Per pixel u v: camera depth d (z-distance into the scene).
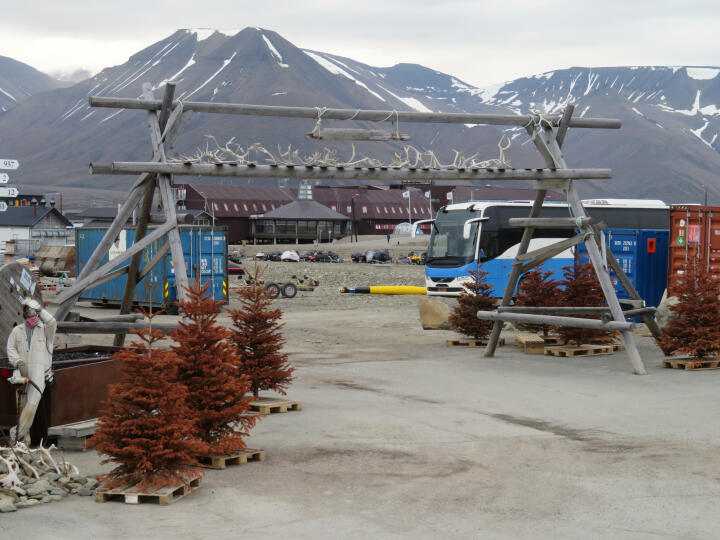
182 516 7.55
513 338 23.91
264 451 10.09
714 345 17.03
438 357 19.56
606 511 7.60
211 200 155.75
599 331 19.89
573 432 11.16
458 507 7.77
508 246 32.38
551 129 17.88
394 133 16.42
